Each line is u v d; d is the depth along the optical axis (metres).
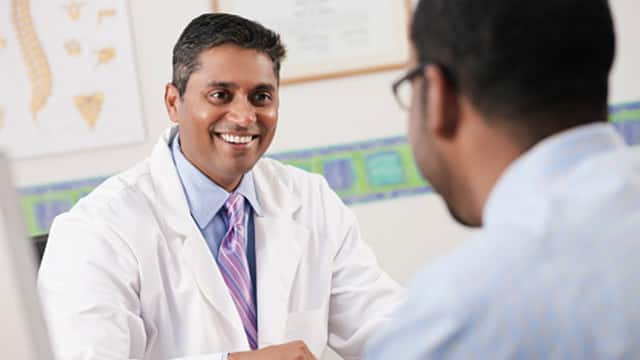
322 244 1.72
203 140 1.54
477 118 0.70
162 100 2.83
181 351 1.54
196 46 1.51
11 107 2.78
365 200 2.93
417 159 0.77
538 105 0.68
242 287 1.61
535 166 0.67
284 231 1.68
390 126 2.92
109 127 2.82
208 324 1.55
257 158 1.57
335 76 2.87
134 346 1.51
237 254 1.62
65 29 2.78
